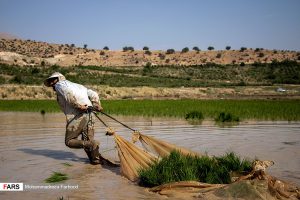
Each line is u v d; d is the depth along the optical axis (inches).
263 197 273.0
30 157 416.8
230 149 455.5
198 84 3378.4
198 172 324.5
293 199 278.7
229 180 311.1
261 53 6432.1
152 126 701.9
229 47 6899.6
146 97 2391.7
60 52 7135.8
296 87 3213.6
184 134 585.6
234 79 4288.9
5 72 3031.5
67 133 401.4
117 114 997.8
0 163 385.1
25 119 866.1
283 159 398.3
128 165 345.4
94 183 317.7
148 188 304.5
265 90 2844.5
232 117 808.9
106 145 493.7
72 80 3088.1
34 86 2402.8
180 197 279.1
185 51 6815.9
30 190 295.7
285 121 818.2
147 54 6776.6
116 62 6486.2
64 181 322.3
